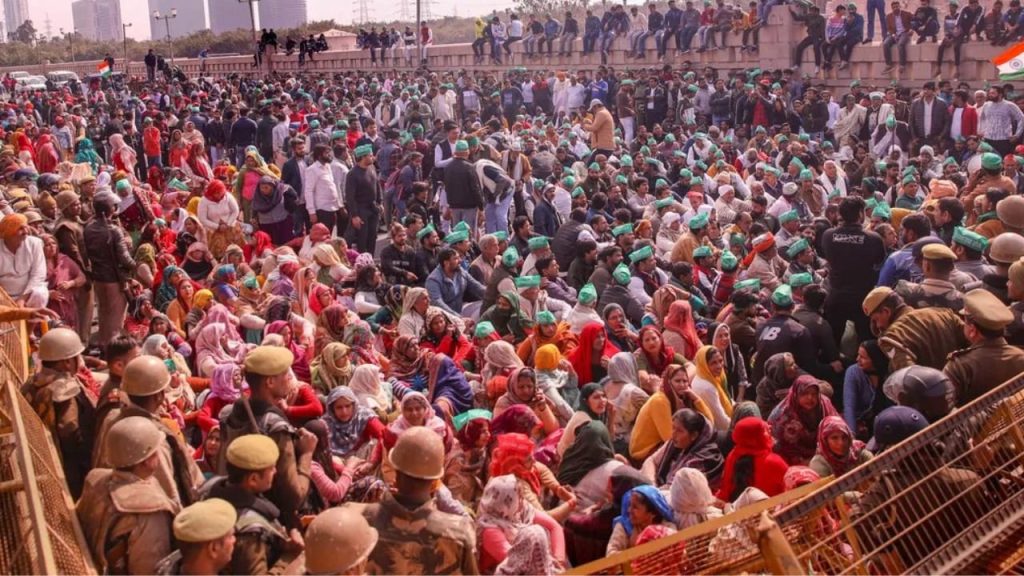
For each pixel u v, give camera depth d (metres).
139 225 13.90
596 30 34.22
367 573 4.81
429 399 8.71
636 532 6.16
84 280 11.47
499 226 16.62
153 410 5.80
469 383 8.99
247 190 15.76
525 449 6.69
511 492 6.05
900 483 4.48
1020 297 7.86
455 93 30.50
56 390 6.50
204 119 25.97
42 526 4.49
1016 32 23.55
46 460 5.78
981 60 24.31
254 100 31.86
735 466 6.97
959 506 4.62
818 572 4.21
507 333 10.76
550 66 36.25
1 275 9.60
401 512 4.91
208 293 10.43
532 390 8.07
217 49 78.31
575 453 7.11
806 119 24.02
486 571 6.00
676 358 9.35
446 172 16.33
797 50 27.58
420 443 4.94
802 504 4.06
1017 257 8.60
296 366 9.20
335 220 16.44
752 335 10.29
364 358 9.46
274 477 5.59
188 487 5.73
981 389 6.74
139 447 5.16
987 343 6.82
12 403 5.68
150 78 50.75
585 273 12.40
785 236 13.70
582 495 6.93
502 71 38.31
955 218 11.10
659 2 38.66
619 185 17.16
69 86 50.56
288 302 9.97
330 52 49.41
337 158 17.22
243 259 12.75
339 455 7.53
